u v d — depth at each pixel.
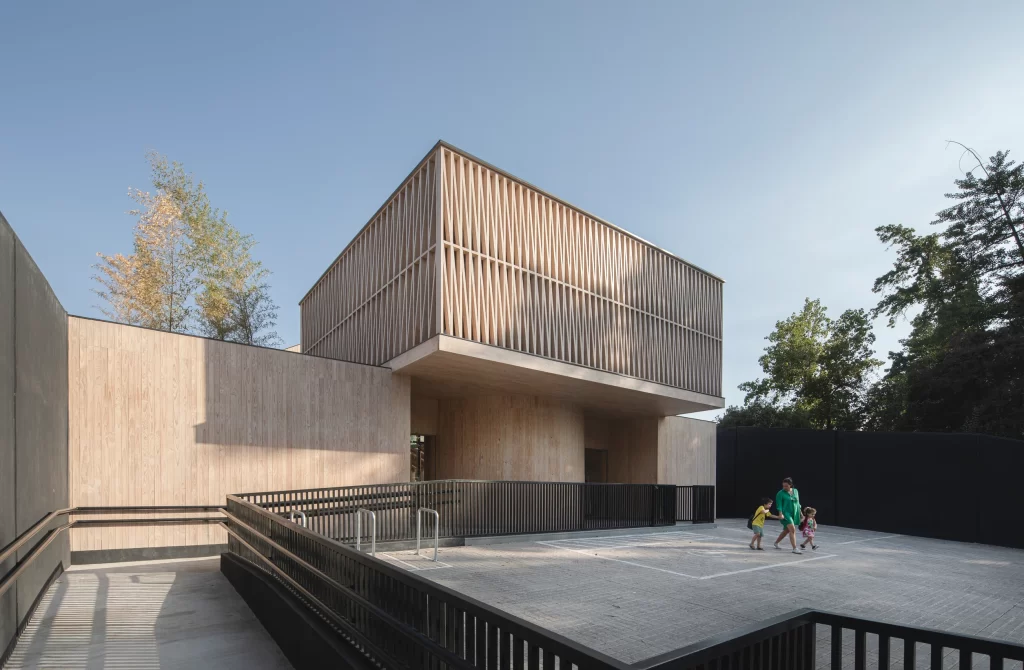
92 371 9.66
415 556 10.27
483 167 13.98
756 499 23.86
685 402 19.58
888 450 20.88
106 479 9.65
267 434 11.61
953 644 2.59
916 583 10.26
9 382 5.16
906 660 2.74
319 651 4.23
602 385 16.23
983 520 18.23
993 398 24.28
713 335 21.23
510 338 13.75
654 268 18.94
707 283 21.36
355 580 4.11
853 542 16.58
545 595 7.92
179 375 10.59
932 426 27.52
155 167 22.91
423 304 13.04
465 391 17.11
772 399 38.81
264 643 5.44
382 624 3.63
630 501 15.82
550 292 15.21
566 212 16.11
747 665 2.63
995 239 29.03
